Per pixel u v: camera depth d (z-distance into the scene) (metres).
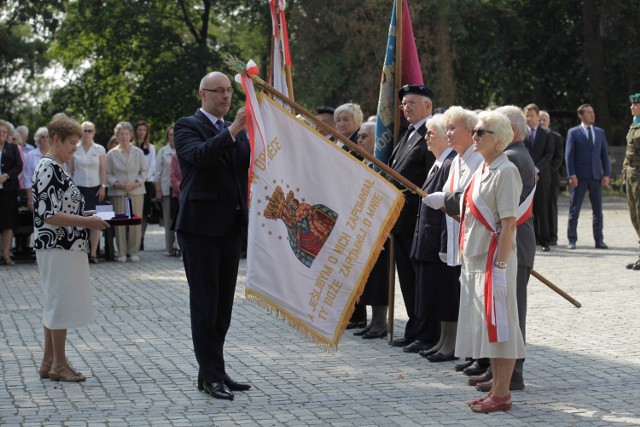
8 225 15.05
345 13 34.88
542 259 14.54
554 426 5.88
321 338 6.70
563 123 40.16
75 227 7.09
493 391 6.30
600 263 13.95
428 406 6.40
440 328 8.18
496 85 41.25
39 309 10.62
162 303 10.91
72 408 6.36
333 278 6.76
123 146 15.30
